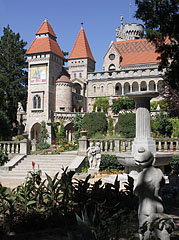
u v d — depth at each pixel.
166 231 4.67
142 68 54.38
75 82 66.12
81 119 49.88
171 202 9.70
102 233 4.61
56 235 6.37
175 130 29.11
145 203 4.73
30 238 6.19
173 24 15.84
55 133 52.53
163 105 42.06
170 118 30.62
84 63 69.31
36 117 55.16
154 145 12.27
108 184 8.55
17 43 62.00
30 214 7.27
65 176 8.22
